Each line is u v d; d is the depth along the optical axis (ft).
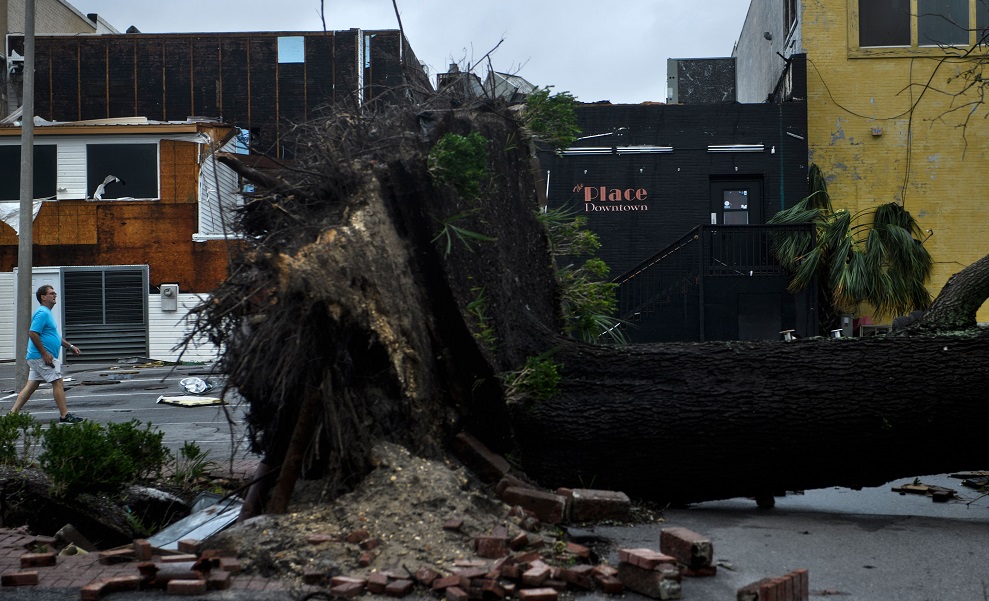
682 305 51.31
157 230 74.79
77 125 74.90
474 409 18.58
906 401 19.19
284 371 15.38
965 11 60.70
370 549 13.82
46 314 35.78
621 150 60.23
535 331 21.56
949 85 60.64
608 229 60.34
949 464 19.85
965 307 22.27
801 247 51.01
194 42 92.99
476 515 15.02
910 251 56.90
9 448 20.39
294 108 91.86
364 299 16.63
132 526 18.65
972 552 15.81
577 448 19.70
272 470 16.56
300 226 17.39
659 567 12.75
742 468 19.69
